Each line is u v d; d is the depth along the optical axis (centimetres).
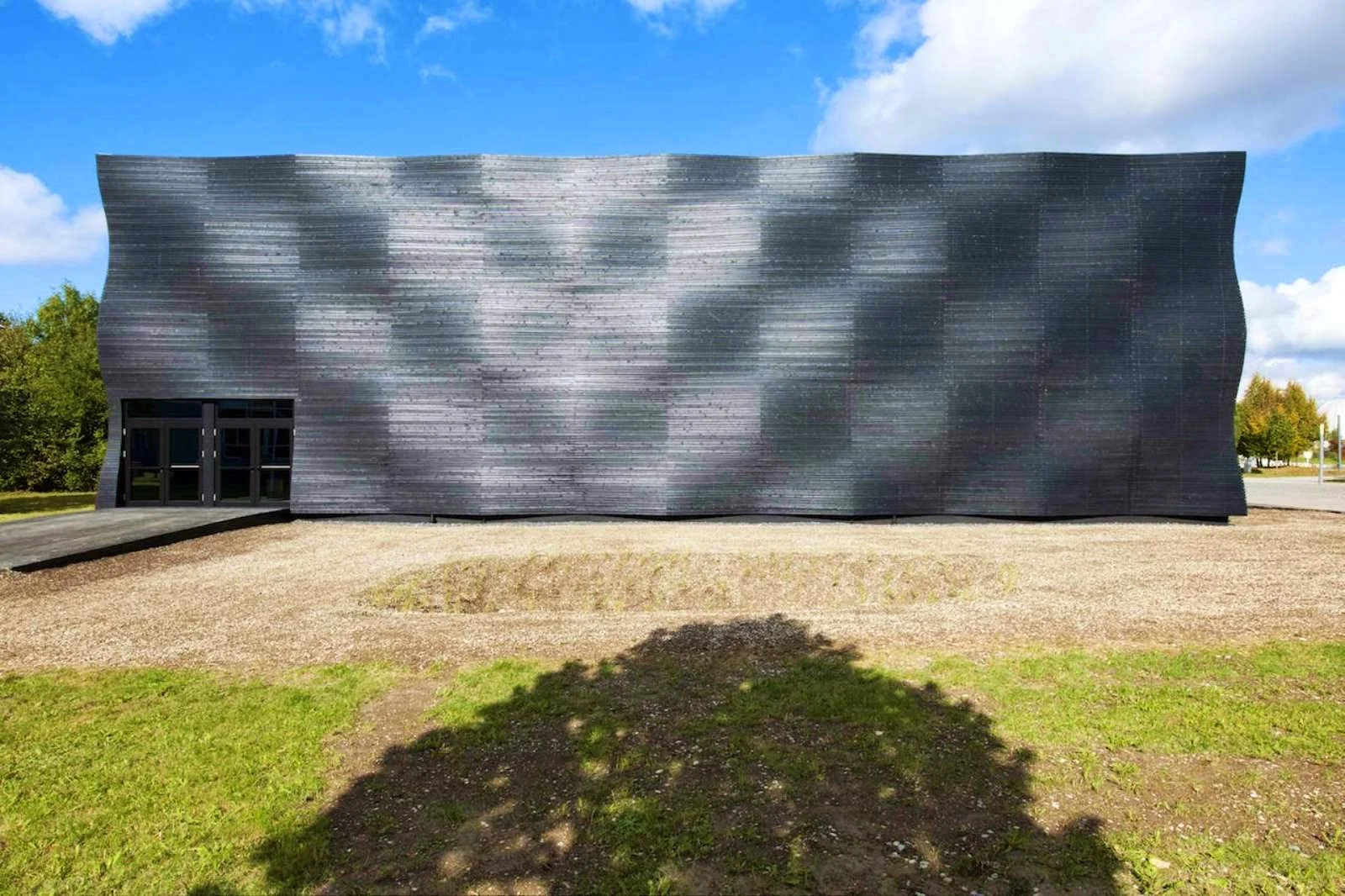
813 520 1716
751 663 620
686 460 1719
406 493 1733
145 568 1118
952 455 1702
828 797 389
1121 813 369
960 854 337
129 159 1733
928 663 606
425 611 979
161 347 1748
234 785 410
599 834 357
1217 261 1694
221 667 629
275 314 1738
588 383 1727
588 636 716
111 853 347
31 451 2758
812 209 1716
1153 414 1688
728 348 1716
